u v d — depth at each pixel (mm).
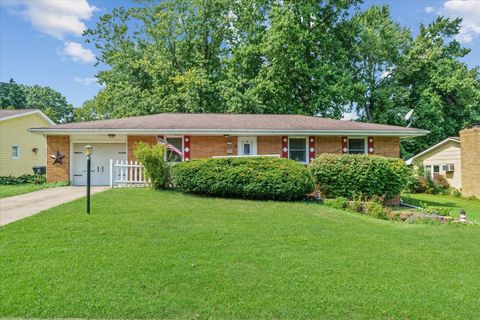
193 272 4922
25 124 23156
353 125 15586
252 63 26203
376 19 30344
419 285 4699
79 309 3896
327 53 25984
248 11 26891
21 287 4336
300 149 15023
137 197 10461
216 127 14180
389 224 8641
